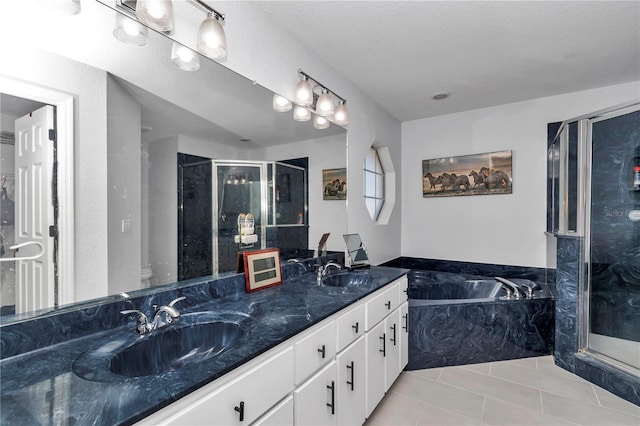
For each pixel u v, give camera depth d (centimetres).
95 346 100
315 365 129
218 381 87
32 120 98
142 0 114
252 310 138
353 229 275
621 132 254
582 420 181
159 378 81
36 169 99
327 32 200
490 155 334
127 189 124
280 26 192
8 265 92
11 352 91
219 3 154
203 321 125
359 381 165
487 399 203
